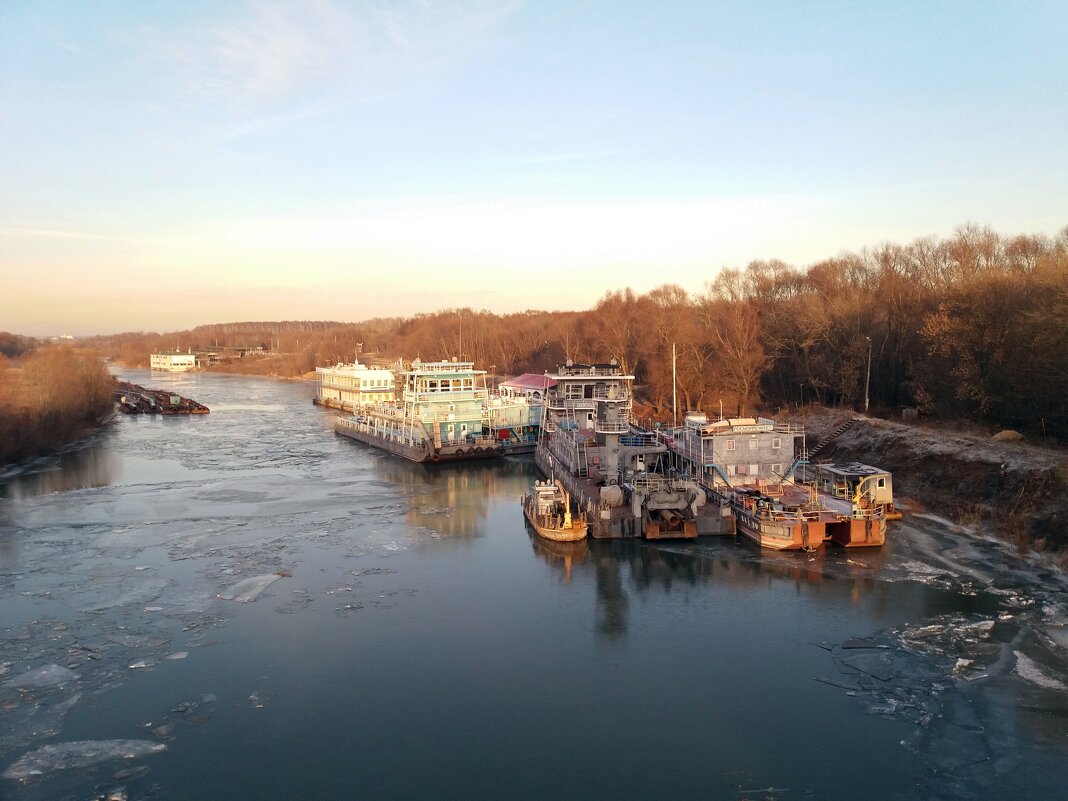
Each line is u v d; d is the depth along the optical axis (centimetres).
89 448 11725
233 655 4106
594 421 8531
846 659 3978
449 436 10656
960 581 5028
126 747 3234
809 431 9712
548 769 3075
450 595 5012
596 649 4172
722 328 13650
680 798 2880
